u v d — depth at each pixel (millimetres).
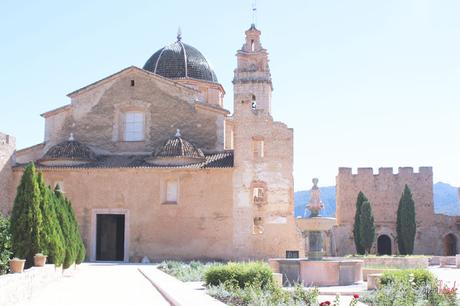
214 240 39000
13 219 23094
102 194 40594
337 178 60125
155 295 19281
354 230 55625
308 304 15789
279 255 38531
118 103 43969
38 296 18625
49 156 41406
